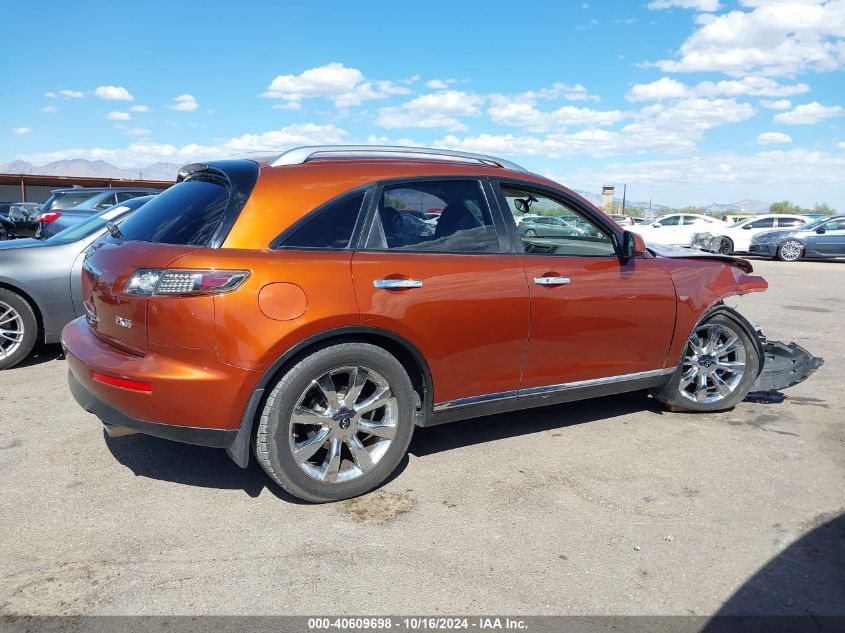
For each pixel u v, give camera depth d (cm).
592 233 421
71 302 581
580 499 344
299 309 303
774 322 895
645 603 257
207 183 344
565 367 398
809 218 2516
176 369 297
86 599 254
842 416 484
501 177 387
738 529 315
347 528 311
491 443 420
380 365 330
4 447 398
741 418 476
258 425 314
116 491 345
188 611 248
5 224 1775
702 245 2544
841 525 320
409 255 341
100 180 3981
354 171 342
